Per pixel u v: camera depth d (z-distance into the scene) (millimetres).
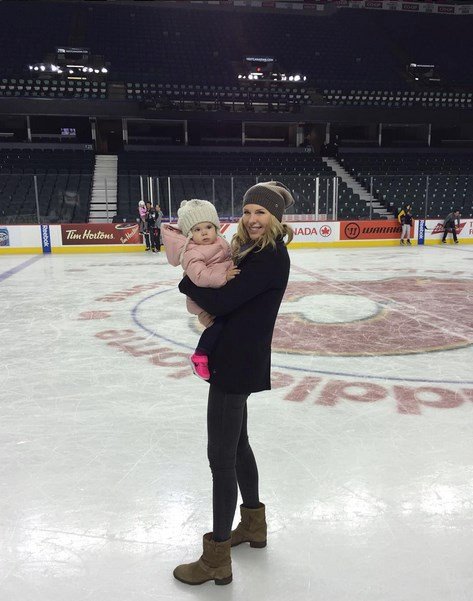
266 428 3717
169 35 31891
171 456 3320
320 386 4582
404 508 2721
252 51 31719
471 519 2621
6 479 3047
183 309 8078
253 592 2127
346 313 7656
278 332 6539
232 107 26828
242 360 1977
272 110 25906
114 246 17656
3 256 16531
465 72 32906
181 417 3945
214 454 2092
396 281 10781
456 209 20969
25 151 23547
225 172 22141
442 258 15109
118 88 26422
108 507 2748
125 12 33062
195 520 2631
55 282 10938
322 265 13555
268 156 25312
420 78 31641
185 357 5512
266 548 2406
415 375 4879
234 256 2023
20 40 29188
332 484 2957
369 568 2262
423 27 36156
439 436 3576
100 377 4879
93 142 26891
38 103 23422
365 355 5535
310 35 34000
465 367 5121
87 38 30297
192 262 1876
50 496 2859
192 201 1977
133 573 2250
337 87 29734
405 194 21766
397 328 6742
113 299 8961
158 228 17234
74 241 17406
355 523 2590
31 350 5816
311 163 24688
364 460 3236
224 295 1874
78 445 3486
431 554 2350
